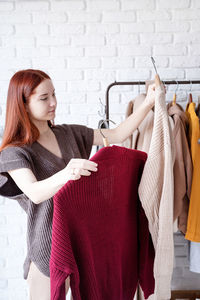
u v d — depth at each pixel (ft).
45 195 3.18
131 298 4.08
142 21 5.68
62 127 4.53
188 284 6.64
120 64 5.87
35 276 4.15
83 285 3.40
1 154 3.79
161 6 5.62
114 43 5.78
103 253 3.43
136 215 3.84
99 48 5.81
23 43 5.78
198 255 5.25
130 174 3.46
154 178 3.43
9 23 5.69
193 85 5.92
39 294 4.20
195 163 4.76
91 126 6.15
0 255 6.63
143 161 3.62
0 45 5.78
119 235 3.55
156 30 5.71
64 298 3.03
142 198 3.51
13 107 3.90
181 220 5.10
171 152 3.59
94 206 3.16
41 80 3.85
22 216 6.49
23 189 3.50
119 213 3.47
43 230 3.92
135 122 4.46
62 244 2.89
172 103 5.25
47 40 5.77
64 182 2.96
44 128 4.19
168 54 5.81
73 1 5.61
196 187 4.80
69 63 5.87
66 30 5.73
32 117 4.07
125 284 3.87
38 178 3.93
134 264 3.94
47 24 5.70
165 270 3.67
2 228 6.52
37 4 5.62
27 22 5.69
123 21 5.69
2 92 5.98
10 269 6.70
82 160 2.88
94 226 3.26
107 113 5.33
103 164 3.07
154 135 3.43
